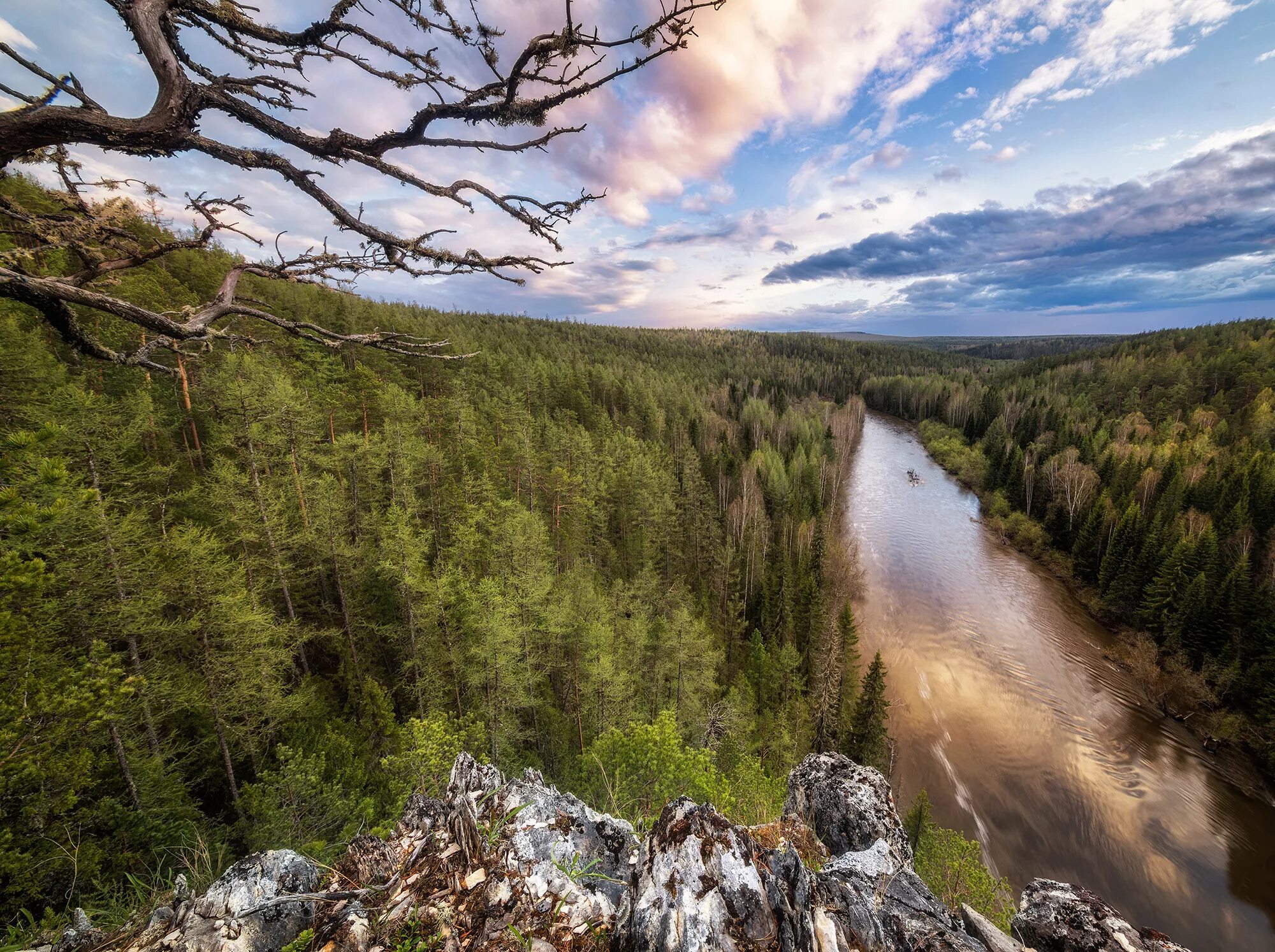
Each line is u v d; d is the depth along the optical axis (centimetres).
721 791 1527
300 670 3005
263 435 3153
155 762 1709
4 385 2136
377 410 4741
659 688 3322
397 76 308
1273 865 3178
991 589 6219
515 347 12275
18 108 262
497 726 2489
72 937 442
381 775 2097
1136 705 4447
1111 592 5600
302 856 527
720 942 421
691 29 286
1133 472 7044
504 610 2508
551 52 288
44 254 287
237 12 291
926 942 467
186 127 287
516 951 425
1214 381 11312
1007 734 4169
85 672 855
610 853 543
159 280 3047
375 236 328
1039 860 3247
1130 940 496
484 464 4941
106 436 2248
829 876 539
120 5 271
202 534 2205
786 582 5275
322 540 3020
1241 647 4262
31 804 980
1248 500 5600
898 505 8869
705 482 7150
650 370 14075
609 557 5191
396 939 430
